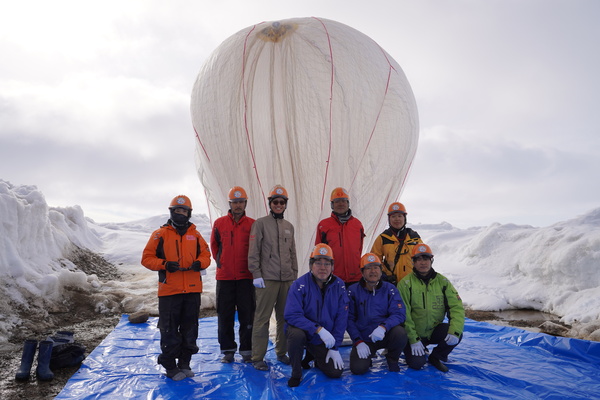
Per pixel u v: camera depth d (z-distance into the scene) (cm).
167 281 400
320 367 416
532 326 690
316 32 542
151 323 627
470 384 394
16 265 698
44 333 591
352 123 525
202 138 575
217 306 461
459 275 1062
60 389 386
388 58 589
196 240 414
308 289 412
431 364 452
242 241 457
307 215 529
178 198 412
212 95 556
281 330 456
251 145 529
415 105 613
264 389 380
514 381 404
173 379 400
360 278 479
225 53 564
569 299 796
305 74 517
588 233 884
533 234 1064
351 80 525
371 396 365
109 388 380
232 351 458
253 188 534
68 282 784
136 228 1981
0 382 398
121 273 1126
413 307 446
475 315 783
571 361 470
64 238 1078
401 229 490
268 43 541
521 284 927
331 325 415
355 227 488
